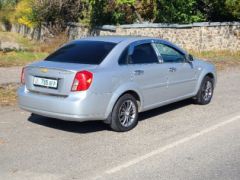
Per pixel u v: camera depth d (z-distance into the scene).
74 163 5.57
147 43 7.66
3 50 19.23
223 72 14.27
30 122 7.51
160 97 7.79
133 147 6.23
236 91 10.68
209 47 19.38
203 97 9.02
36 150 6.06
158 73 7.63
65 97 6.51
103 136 6.75
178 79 8.18
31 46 23.08
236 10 19.83
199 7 20.30
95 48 7.14
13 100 9.16
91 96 6.44
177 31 18.78
